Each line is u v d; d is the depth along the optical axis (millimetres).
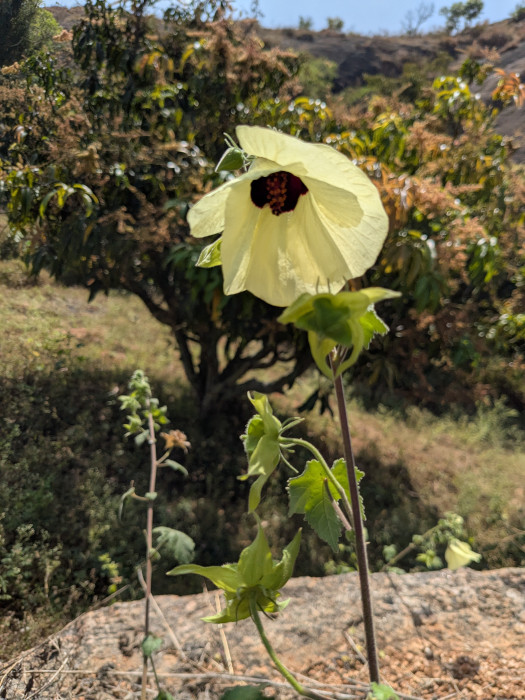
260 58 6148
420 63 27547
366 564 1146
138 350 8812
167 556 4871
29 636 3842
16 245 9828
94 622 2377
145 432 2691
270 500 6051
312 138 6078
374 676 1148
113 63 6387
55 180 5352
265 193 863
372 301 719
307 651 2227
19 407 6434
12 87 7070
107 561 4418
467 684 2080
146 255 5758
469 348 5738
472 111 6645
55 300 9797
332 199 836
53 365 7426
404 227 4988
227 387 6801
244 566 1021
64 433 6238
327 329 717
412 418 8555
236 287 906
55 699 2031
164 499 5648
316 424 7762
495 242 5438
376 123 5926
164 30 6664
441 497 6586
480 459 7641
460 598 2504
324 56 27531
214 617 1058
